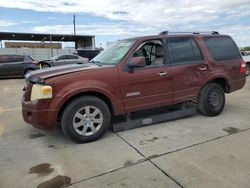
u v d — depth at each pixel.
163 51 4.93
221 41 5.70
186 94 5.16
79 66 4.66
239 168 3.25
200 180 3.01
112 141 4.32
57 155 3.86
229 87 5.72
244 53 14.91
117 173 3.25
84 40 47.78
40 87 3.97
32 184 3.08
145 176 3.15
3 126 5.39
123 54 4.62
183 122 5.23
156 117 5.08
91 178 3.16
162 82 4.84
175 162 3.47
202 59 5.32
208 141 4.17
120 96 4.47
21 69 15.79
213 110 5.50
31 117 4.16
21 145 4.31
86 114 4.24
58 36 43.88
